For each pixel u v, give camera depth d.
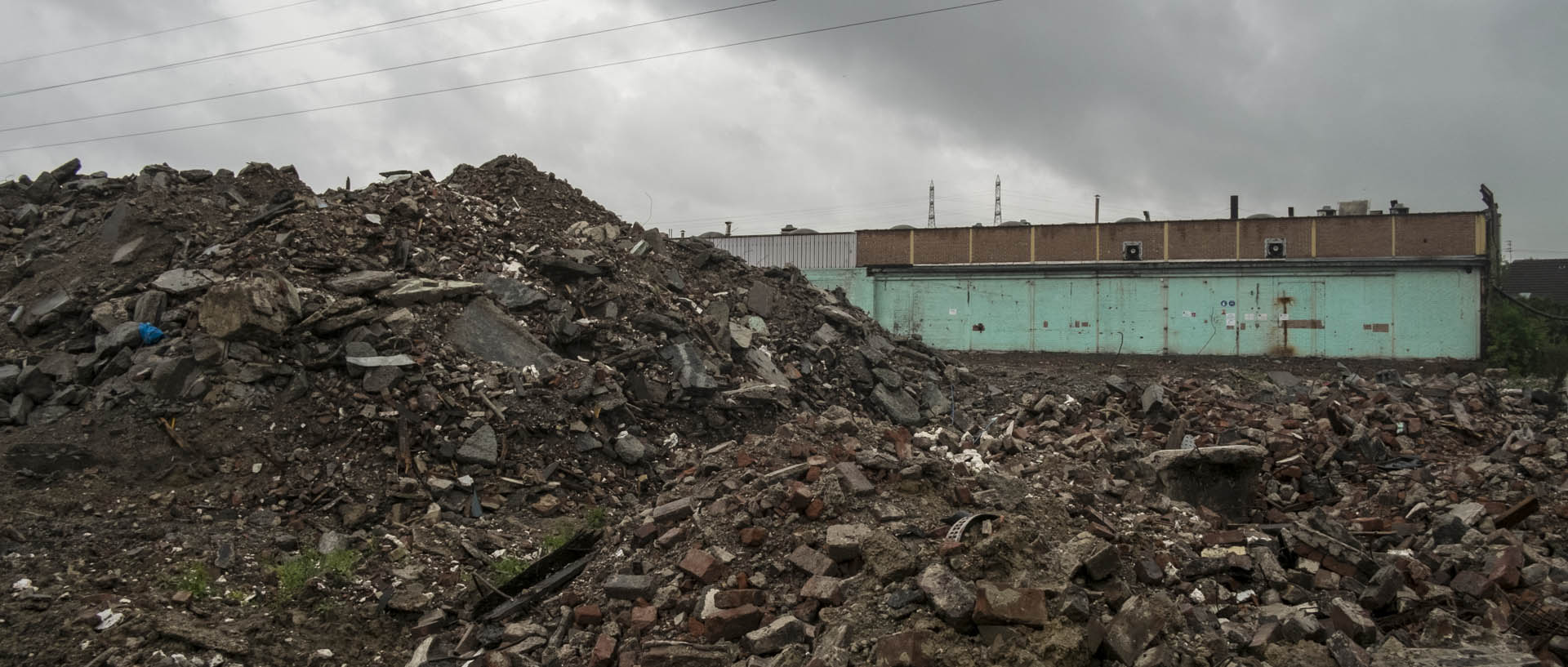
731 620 5.96
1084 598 5.64
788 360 15.86
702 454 11.04
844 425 9.09
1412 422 13.09
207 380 9.67
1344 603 6.09
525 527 9.12
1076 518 7.35
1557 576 6.98
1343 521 9.31
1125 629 5.38
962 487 7.48
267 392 9.85
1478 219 29.97
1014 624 5.32
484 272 13.53
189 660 5.94
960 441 11.86
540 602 7.26
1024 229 36.03
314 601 7.17
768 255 39.03
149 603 6.55
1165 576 6.56
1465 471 10.37
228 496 8.63
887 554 6.12
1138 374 26.08
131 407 9.40
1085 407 15.01
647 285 15.51
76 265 12.13
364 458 9.40
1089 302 32.66
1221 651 5.57
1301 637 5.79
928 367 18.31
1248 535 7.23
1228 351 30.81
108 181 14.88
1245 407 14.56
